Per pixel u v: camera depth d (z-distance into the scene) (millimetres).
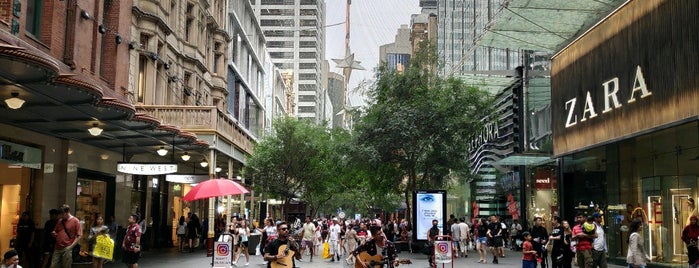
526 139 35656
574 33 27578
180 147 24672
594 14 24750
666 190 20031
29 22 17547
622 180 22750
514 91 36844
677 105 17609
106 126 18547
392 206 70312
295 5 192625
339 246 27422
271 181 39188
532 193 35031
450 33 85875
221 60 45469
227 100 48344
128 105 16094
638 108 19797
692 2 16969
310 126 41562
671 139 19375
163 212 33000
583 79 24094
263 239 21938
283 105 106000
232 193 18281
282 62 191750
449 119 31469
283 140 39875
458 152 32031
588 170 25484
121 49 24547
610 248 23625
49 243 15086
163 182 32906
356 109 33844
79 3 20188
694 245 15945
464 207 49438
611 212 23594
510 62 49250
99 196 24172
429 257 23547
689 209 18641
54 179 20375
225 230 23688
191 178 26562
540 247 19469
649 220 21062
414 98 32250
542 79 35438
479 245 25812
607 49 22031
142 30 29000
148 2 29703
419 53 33375
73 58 19453
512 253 31438
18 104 13070
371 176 35188
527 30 27594
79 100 14438
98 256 15867
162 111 26656
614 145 22312
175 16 34531
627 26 20594
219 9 45844
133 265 16531
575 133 24766
